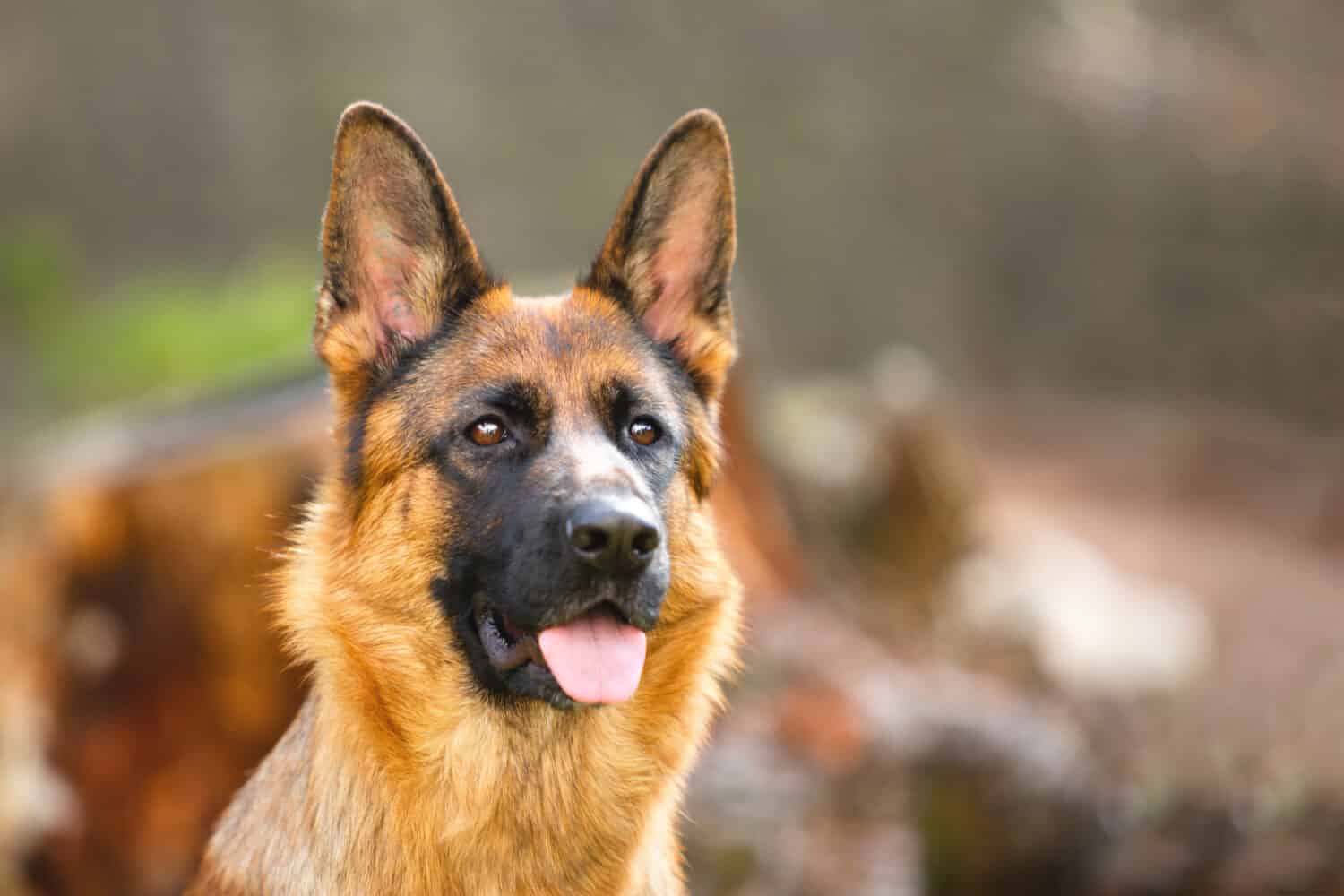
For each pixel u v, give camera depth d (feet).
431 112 107.65
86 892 24.90
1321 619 50.44
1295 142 99.60
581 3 111.14
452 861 13.64
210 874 14.60
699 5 111.24
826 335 104.78
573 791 14.03
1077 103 105.70
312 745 13.99
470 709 13.94
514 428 14.35
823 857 24.58
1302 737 32.99
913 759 26.89
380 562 14.17
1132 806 28.07
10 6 100.32
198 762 25.46
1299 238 96.53
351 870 13.41
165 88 103.19
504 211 106.83
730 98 110.73
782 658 27.89
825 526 40.37
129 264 96.07
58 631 24.76
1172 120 103.55
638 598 13.41
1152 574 57.00
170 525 25.04
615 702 13.23
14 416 57.21
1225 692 39.32
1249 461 76.43
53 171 99.71
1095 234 102.94
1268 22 107.34
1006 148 106.83
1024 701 32.78
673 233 16.24
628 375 14.96
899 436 42.63
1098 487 73.46
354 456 14.75
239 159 104.68
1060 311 102.17
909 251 107.34
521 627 13.58
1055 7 109.29
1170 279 98.73
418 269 15.25
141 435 26.84
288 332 58.23
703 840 24.06
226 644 25.31
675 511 14.98
